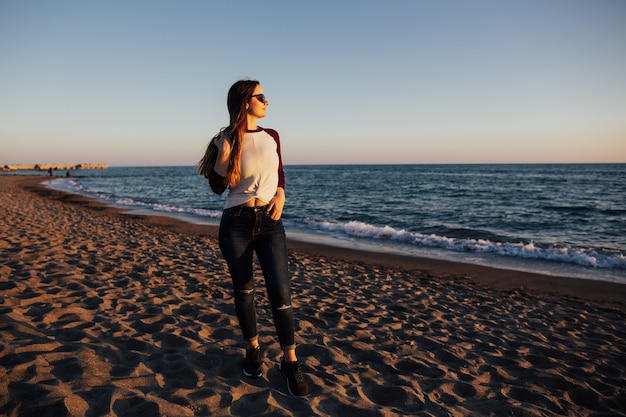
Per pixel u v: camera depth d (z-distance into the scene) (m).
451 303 5.29
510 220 16.55
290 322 2.24
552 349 3.68
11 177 61.69
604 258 8.91
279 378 2.42
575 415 2.50
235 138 2.02
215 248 8.29
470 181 51.12
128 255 6.47
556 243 11.29
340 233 12.72
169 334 3.00
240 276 2.21
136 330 3.13
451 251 9.85
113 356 2.50
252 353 2.40
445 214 18.78
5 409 1.76
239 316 2.34
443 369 2.97
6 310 3.16
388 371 2.84
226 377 2.40
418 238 11.23
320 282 5.89
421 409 2.31
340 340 3.37
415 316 4.48
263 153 2.08
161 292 4.41
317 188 40.69
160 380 2.23
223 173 2.09
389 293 5.56
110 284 4.55
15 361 2.22
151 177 79.31
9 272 4.57
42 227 9.03
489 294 6.03
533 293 6.24
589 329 4.53
